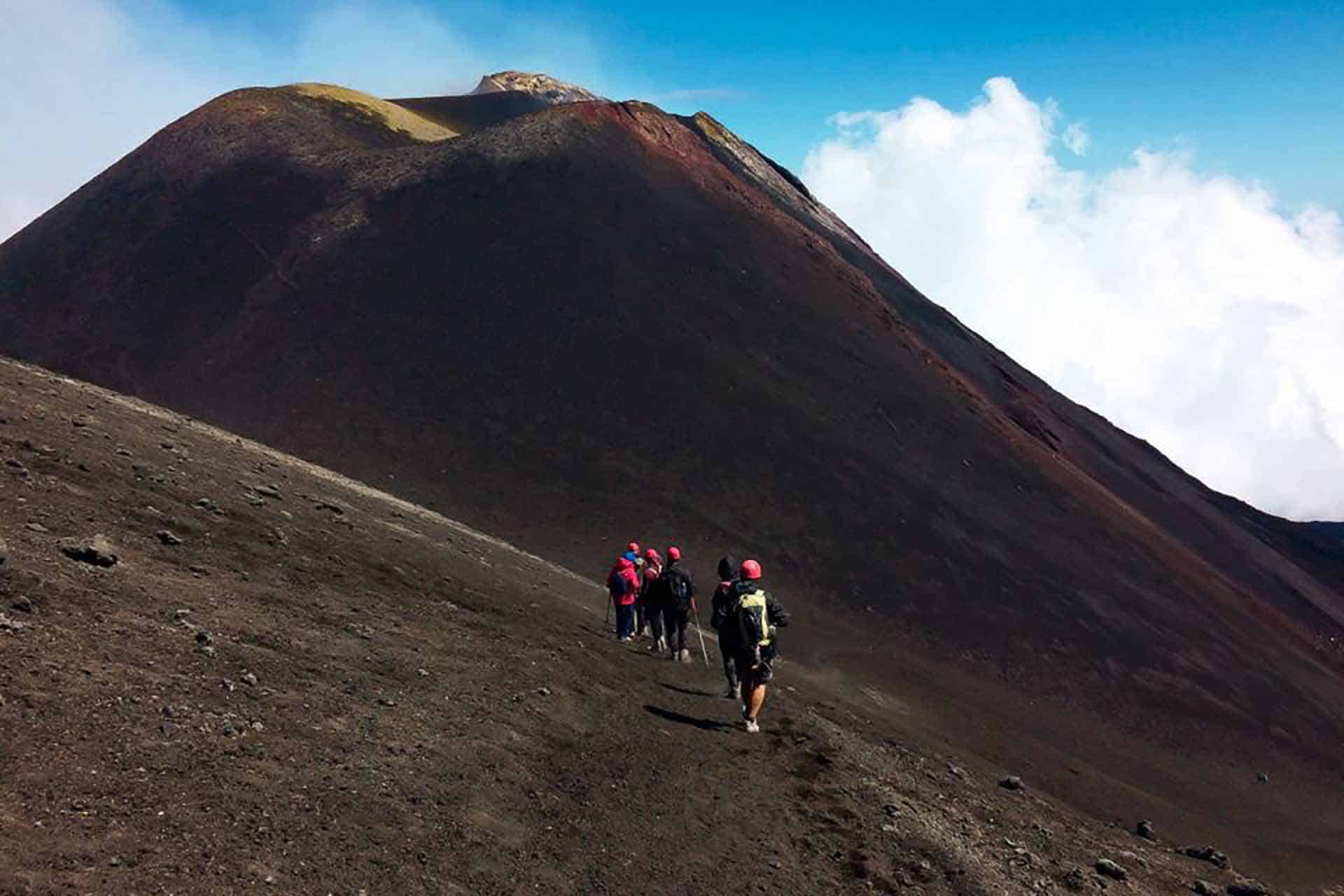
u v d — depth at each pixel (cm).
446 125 9962
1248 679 4544
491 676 1062
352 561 1370
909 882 905
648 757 1015
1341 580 9956
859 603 3941
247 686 734
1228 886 1392
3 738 516
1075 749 3269
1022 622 4222
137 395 4422
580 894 644
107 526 1005
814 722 1504
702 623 3158
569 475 4241
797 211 9806
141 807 508
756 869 813
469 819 680
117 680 646
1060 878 1111
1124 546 5541
